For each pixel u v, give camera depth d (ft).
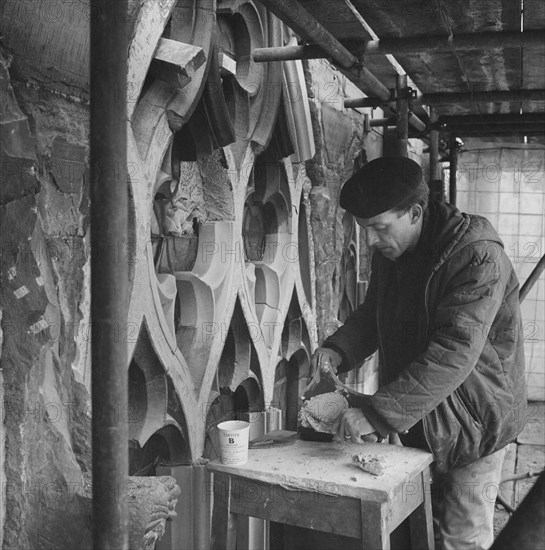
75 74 4.71
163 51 5.75
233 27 8.03
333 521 5.27
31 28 4.23
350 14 6.41
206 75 6.34
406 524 6.64
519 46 6.82
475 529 6.66
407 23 6.73
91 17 3.10
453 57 8.35
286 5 5.57
